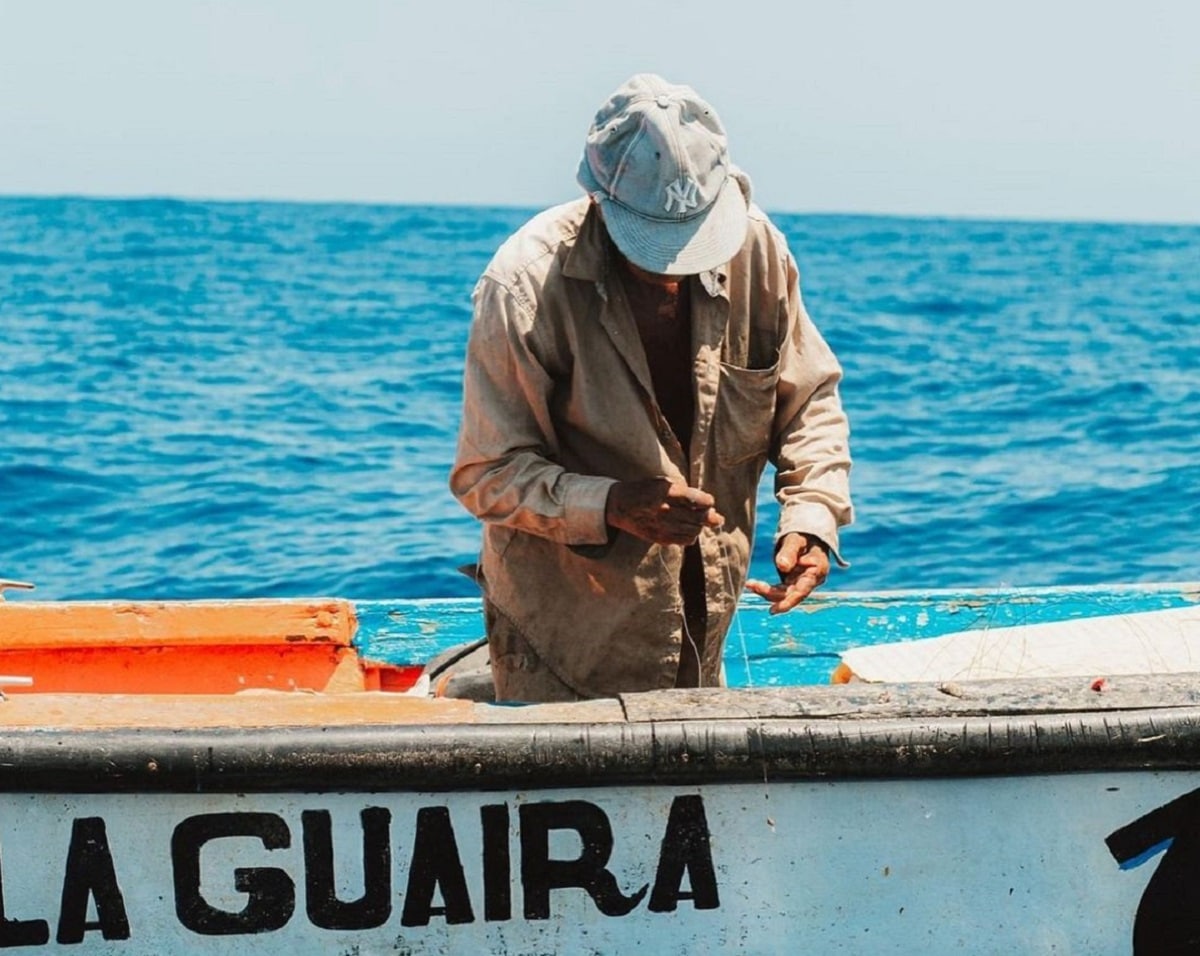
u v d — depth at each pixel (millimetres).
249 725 3379
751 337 4117
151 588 10516
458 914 3420
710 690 3561
